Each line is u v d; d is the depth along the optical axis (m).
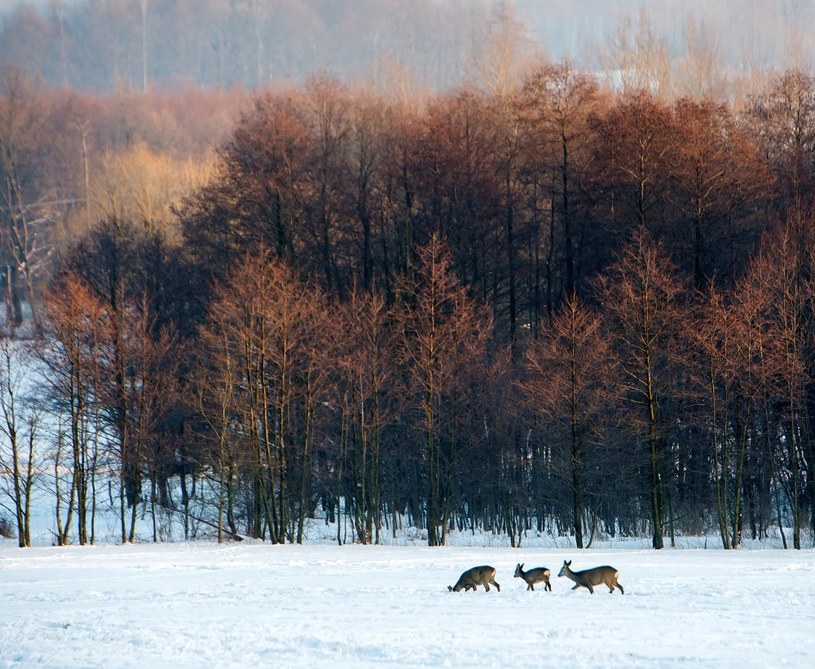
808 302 143.12
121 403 148.12
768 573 85.31
